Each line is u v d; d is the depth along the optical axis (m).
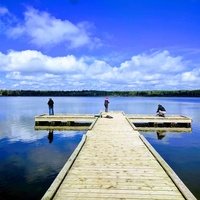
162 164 8.97
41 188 10.19
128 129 17.52
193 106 65.94
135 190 6.96
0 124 29.59
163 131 23.95
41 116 26.02
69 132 23.69
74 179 7.73
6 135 22.33
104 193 6.76
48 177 11.39
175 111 47.81
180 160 14.18
